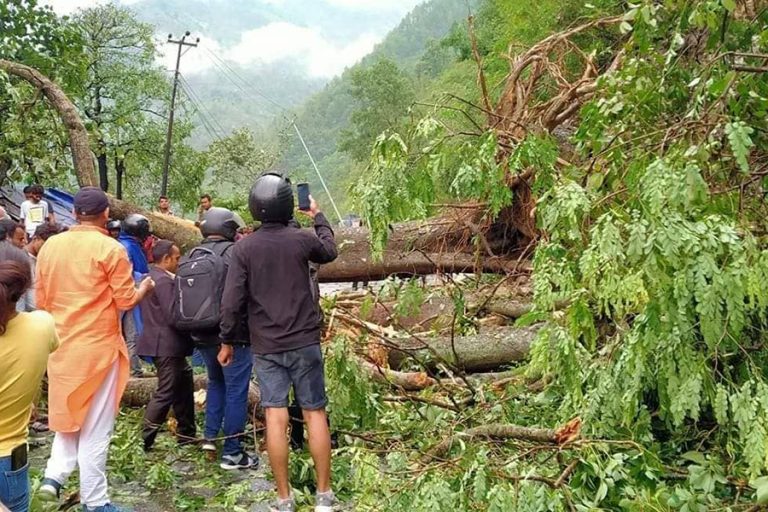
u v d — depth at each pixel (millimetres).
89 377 3496
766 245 3188
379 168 3846
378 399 4832
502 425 3668
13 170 9062
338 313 5512
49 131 8609
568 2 11188
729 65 3428
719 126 3152
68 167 9242
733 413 2916
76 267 3537
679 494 2988
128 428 4789
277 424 3643
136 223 5977
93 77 28734
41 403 5422
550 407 4449
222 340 3824
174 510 3848
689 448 3785
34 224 8688
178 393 4703
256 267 3648
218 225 4516
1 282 2672
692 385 2922
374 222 3814
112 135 26766
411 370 6035
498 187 3924
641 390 3441
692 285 2719
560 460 3404
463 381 5414
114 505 3674
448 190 4395
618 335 3621
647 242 2754
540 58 7266
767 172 3395
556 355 3371
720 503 3066
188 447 4711
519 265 6715
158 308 4578
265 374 3670
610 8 7371
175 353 4578
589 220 3463
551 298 3309
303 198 3963
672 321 2855
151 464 4469
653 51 3846
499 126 6746
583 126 3971
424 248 7137
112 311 3623
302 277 3701
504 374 5613
